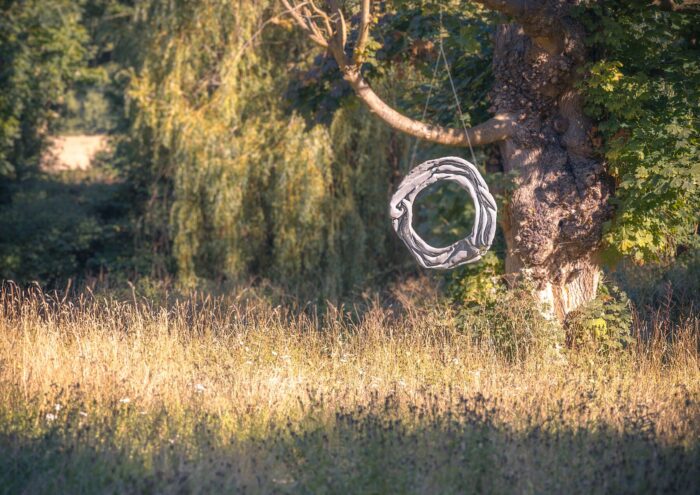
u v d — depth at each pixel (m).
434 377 20.47
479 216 19.33
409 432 14.76
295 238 39.84
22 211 52.06
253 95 40.94
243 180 39.84
